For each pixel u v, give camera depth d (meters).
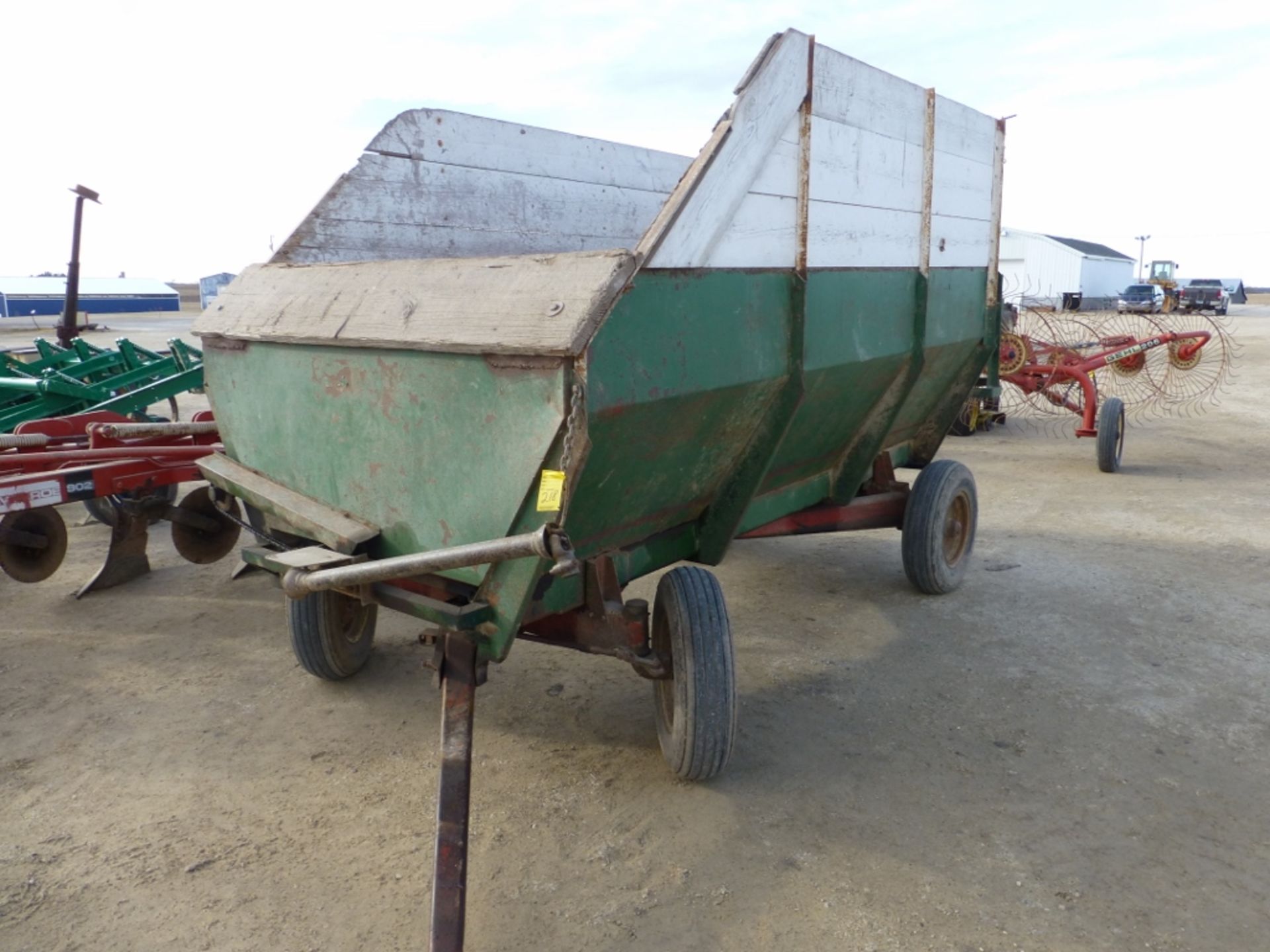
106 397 8.09
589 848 3.13
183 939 2.71
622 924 2.75
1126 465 9.63
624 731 3.96
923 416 5.55
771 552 6.55
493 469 2.75
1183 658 4.59
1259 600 5.40
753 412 3.41
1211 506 7.73
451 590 3.09
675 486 3.37
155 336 28.33
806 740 3.83
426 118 4.93
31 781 3.60
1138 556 6.31
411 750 3.83
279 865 3.06
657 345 2.74
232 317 3.77
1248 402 14.12
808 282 3.45
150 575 6.12
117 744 3.88
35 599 5.65
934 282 4.60
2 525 5.05
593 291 2.52
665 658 3.47
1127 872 2.96
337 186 4.56
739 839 3.16
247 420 3.80
